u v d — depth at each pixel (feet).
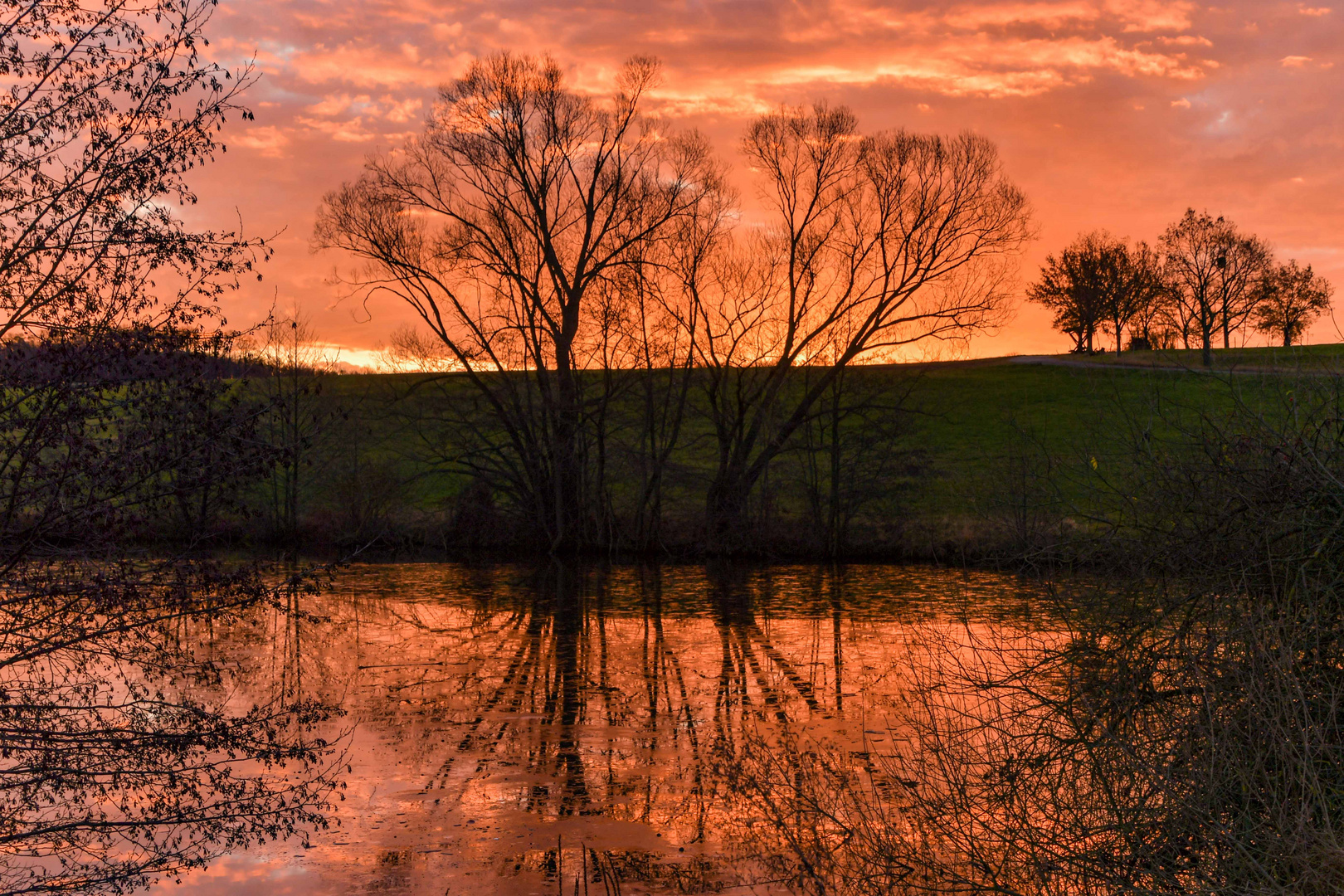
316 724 45.50
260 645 65.72
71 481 25.27
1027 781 23.48
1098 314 253.24
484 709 49.37
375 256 116.37
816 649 64.69
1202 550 22.16
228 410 27.20
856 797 32.07
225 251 26.61
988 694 26.76
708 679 56.03
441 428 135.03
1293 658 19.95
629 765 39.63
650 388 124.36
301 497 128.26
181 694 48.98
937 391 179.73
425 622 76.33
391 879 28.76
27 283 25.61
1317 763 18.66
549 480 125.29
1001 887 21.31
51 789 29.78
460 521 125.80
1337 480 20.18
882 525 120.06
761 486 122.21
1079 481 25.41
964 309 115.85
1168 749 21.42
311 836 32.01
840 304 118.62
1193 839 19.76
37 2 26.02
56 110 25.80
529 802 35.32
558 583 98.78
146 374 25.48
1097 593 23.63
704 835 31.68
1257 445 21.83
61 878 27.89
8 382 24.61
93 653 27.86
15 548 24.86
